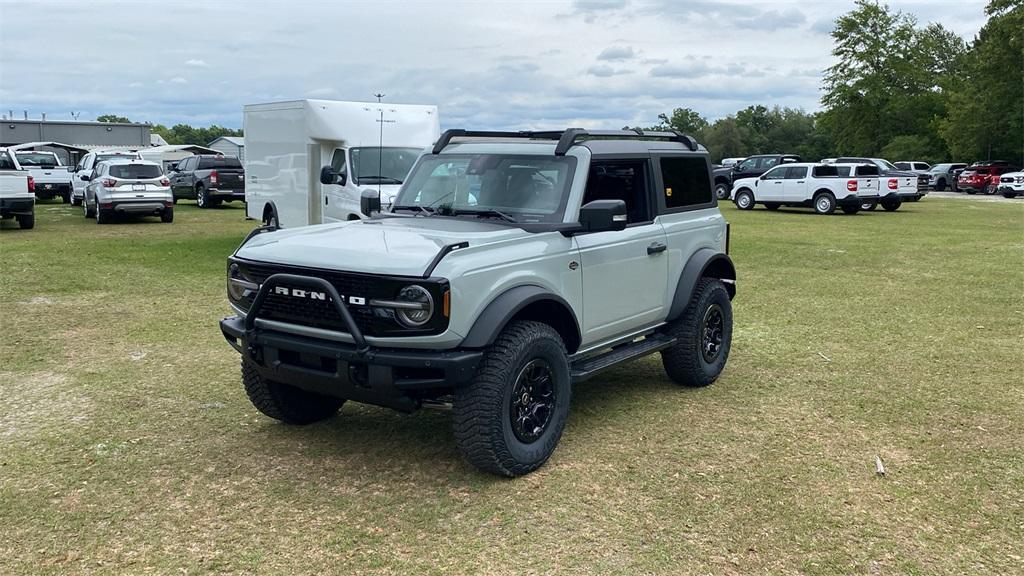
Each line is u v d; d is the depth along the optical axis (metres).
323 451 5.00
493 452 4.39
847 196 24.62
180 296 9.98
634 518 4.11
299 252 4.53
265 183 15.11
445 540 3.87
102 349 7.43
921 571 3.63
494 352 4.40
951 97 59.12
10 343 7.62
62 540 3.86
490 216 5.20
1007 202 32.03
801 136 118.56
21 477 4.58
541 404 4.69
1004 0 53.16
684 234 6.13
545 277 4.75
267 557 3.71
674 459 4.89
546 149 5.39
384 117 13.25
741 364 7.12
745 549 3.81
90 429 5.36
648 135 6.10
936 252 14.90
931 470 4.75
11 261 12.69
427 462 4.83
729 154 116.94
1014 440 5.24
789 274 12.21
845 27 66.31
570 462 4.83
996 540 3.92
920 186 30.94
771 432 5.37
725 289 6.53
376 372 4.20
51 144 33.81
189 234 17.38
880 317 9.10
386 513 4.15
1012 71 53.56
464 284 4.21
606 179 5.44
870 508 4.25
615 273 5.36
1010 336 8.18
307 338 4.48
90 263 12.62
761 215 24.67
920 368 6.98
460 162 5.61
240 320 4.84
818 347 7.73
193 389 6.25
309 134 13.11
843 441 5.21
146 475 4.62
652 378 6.71
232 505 4.24
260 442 5.15
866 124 67.25
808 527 4.03
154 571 3.59
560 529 3.98
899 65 65.31
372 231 4.83
